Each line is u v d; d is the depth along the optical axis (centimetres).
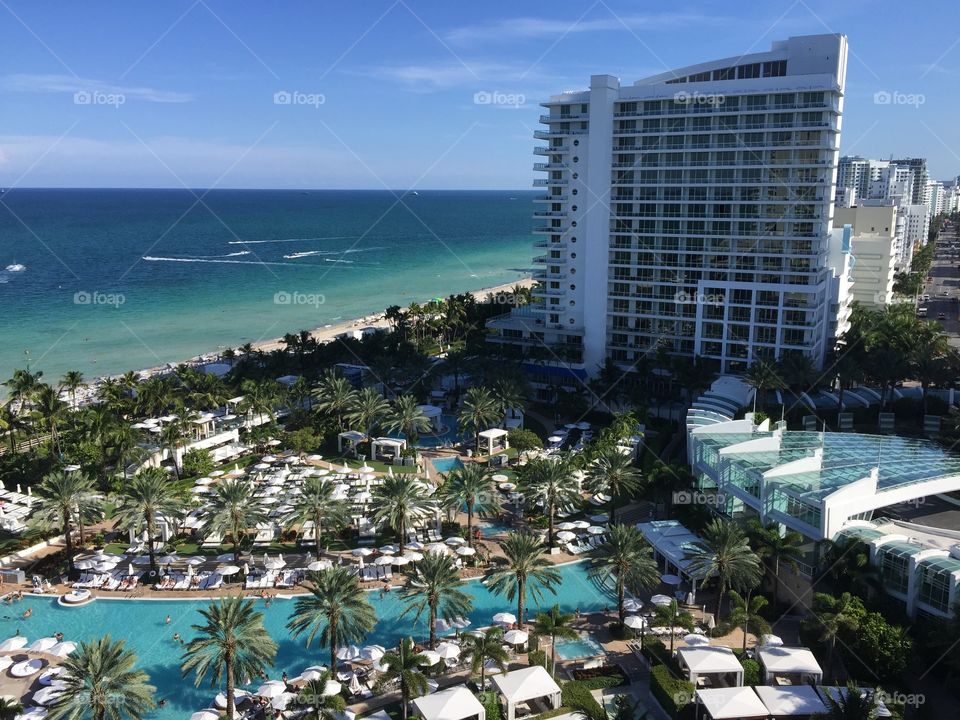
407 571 7138
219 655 5841
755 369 12656
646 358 14362
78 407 14625
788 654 6353
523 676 6162
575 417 13988
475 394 12388
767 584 7875
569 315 15725
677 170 14188
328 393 13075
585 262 15312
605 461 9381
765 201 13550
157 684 6594
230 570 8275
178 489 10419
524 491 9300
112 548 9162
